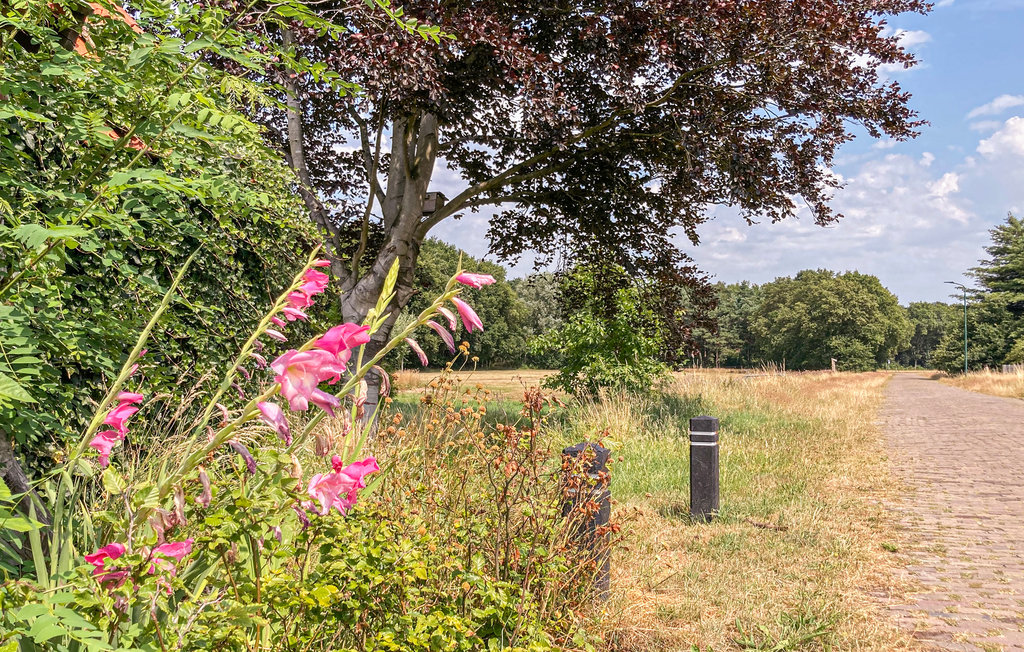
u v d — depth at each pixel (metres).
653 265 13.31
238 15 3.11
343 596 2.60
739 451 10.63
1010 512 7.58
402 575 2.74
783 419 15.33
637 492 7.95
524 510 3.74
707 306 14.30
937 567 5.69
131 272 4.02
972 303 61.16
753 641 4.11
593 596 4.16
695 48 10.08
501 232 13.98
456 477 4.21
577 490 4.03
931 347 152.12
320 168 13.31
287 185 8.09
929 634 4.34
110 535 2.26
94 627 1.65
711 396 17.55
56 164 4.20
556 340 16.03
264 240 7.29
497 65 9.48
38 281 3.17
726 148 10.41
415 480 4.04
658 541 6.02
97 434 2.08
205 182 3.28
